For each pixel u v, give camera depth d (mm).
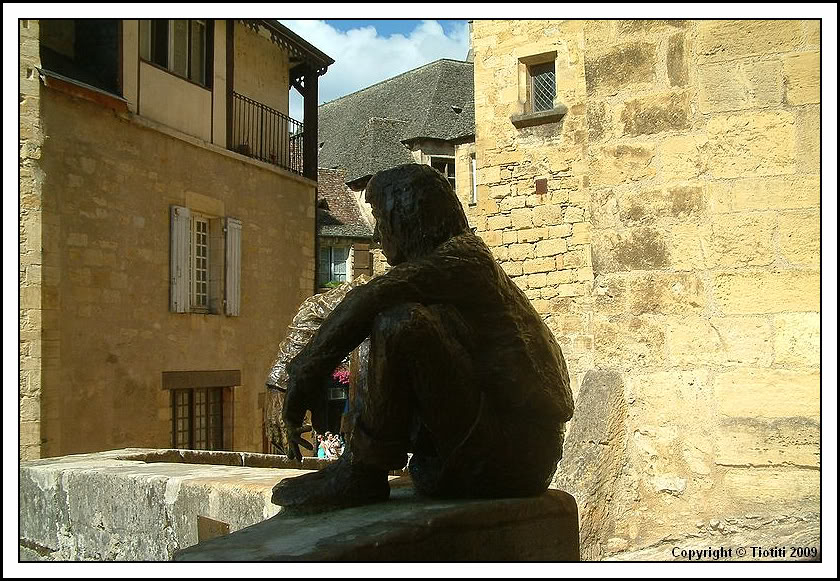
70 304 11695
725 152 4375
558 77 13062
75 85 11633
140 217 13328
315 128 19062
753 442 4184
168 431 13891
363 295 2264
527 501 2416
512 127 13500
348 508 2338
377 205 2551
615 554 4305
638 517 4441
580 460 4531
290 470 4035
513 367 2375
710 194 4406
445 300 2330
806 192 4184
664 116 4570
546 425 2469
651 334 4535
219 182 15570
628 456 4512
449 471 2393
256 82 17359
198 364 14773
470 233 2475
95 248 12250
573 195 12844
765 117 4289
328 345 2270
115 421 12562
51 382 11086
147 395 13367
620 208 4688
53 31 12867
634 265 4617
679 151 4512
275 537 2061
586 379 4766
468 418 2311
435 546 2133
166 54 14336
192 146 14766
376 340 2234
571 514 2562
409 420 2322
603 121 4777
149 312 13492
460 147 33500
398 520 2127
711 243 4383
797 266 4172
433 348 2203
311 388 2287
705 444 4309
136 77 13320
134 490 3885
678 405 4410
